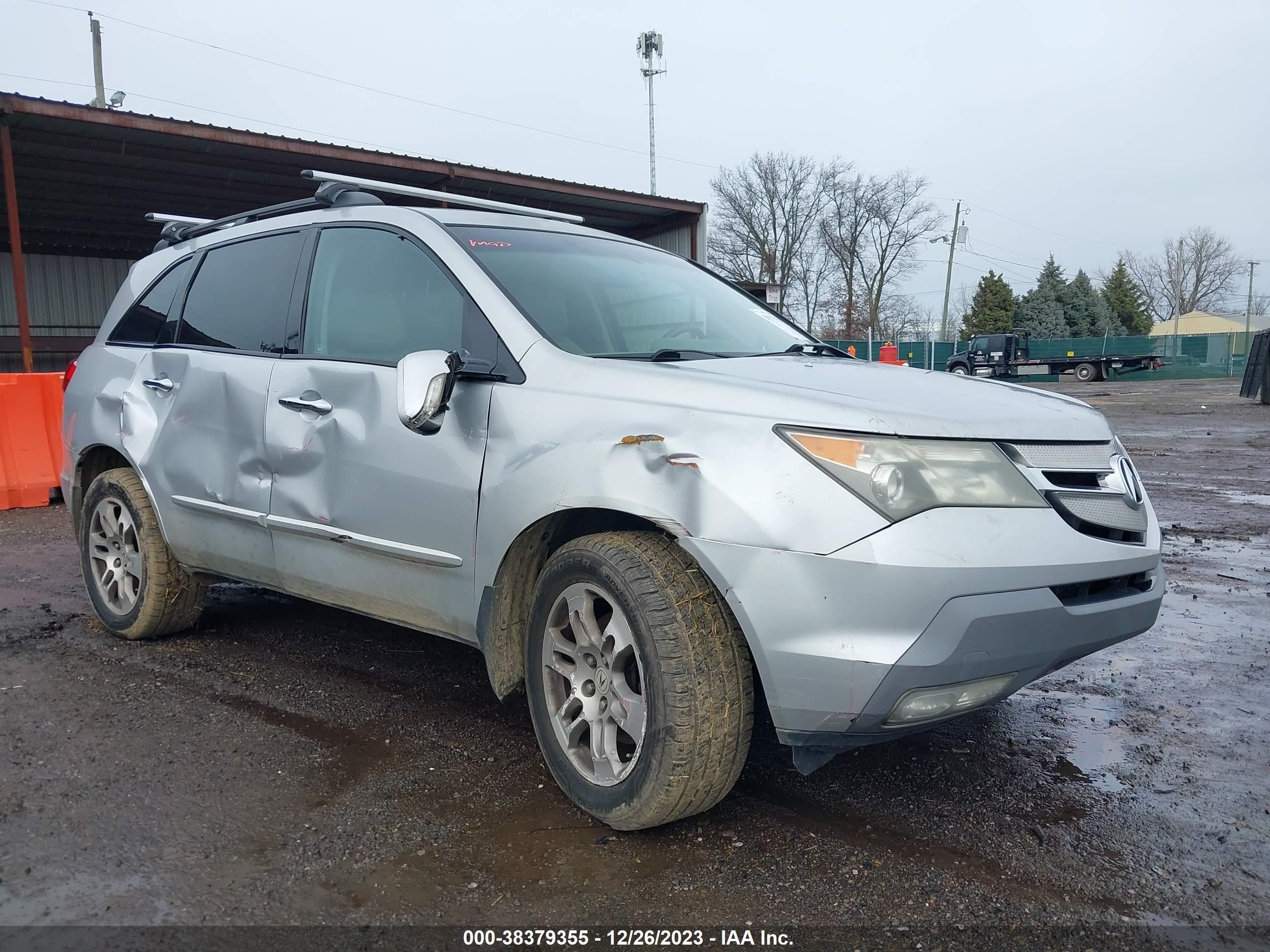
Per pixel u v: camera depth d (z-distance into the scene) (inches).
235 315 156.9
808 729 94.6
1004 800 113.1
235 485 146.9
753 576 92.8
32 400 335.9
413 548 121.9
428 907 90.5
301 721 135.9
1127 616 102.4
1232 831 105.9
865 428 93.3
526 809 110.0
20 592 209.9
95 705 141.7
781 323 155.9
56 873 95.9
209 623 185.3
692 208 853.2
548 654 109.5
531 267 132.0
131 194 799.1
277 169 721.0
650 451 99.8
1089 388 1457.9
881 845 102.4
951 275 2453.2
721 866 98.0
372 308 135.3
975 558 90.7
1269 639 176.4
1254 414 789.2
